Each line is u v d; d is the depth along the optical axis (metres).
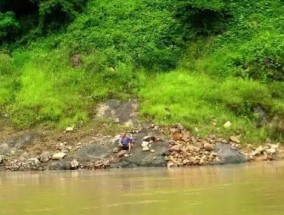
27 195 12.84
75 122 24.44
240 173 16.12
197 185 13.33
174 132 21.97
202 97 25.06
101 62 28.41
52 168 21.12
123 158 20.77
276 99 25.17
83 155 21.44
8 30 32.94
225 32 30.02
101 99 25.83
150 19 31.23
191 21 30.70
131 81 27.14
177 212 9.30
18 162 21.89
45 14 32.28
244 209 9.36
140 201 10.90
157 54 28.84
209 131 22.41
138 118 23.75
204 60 28.78
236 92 25.14
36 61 30.05
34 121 24.92
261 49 27.69
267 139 22.98
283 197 10.68
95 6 32.84
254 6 31.11
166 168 19.38
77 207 10.46
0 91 27.53
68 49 30.20
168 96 25.14
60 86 27.38
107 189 13.38
